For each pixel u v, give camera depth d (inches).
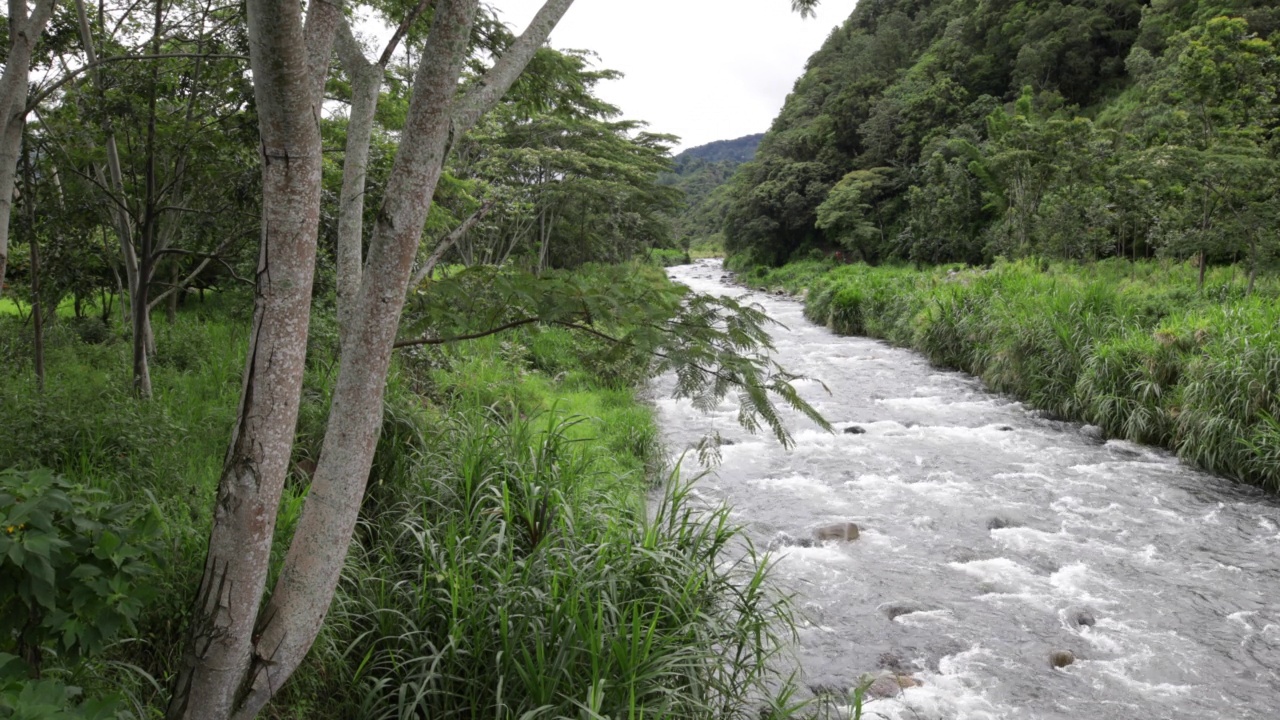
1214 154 621.6
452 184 419.5
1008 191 1279.5
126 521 108.7
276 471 101.0
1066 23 1996.8
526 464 215.9
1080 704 201.9
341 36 137.6
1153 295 612.7
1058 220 986.1
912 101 2071.9
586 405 418.3
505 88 121.9
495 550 182.4
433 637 163.8
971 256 1453.0
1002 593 262.2
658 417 475.5
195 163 254.5
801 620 238.4
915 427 476.4
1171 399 431.2
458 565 171.9
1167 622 245.3
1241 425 382.3
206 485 179.3
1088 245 973.8
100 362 307.0
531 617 154.5
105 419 192.9
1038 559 289.0
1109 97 1886.1
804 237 2212.1
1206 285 637.9
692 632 163.9
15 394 204.8
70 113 260.2
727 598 187.6
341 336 128.6
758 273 2000.5
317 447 222.8
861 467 395.2
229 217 273.6
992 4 2217.0
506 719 144.6
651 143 1524.4
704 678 159.3
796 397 122.2
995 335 610.2
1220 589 267.6
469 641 156.3
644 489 326.0
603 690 141.3
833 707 194.4
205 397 266.8
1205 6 1531.7
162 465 183.9
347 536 109.7
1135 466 400.5
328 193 290.4
